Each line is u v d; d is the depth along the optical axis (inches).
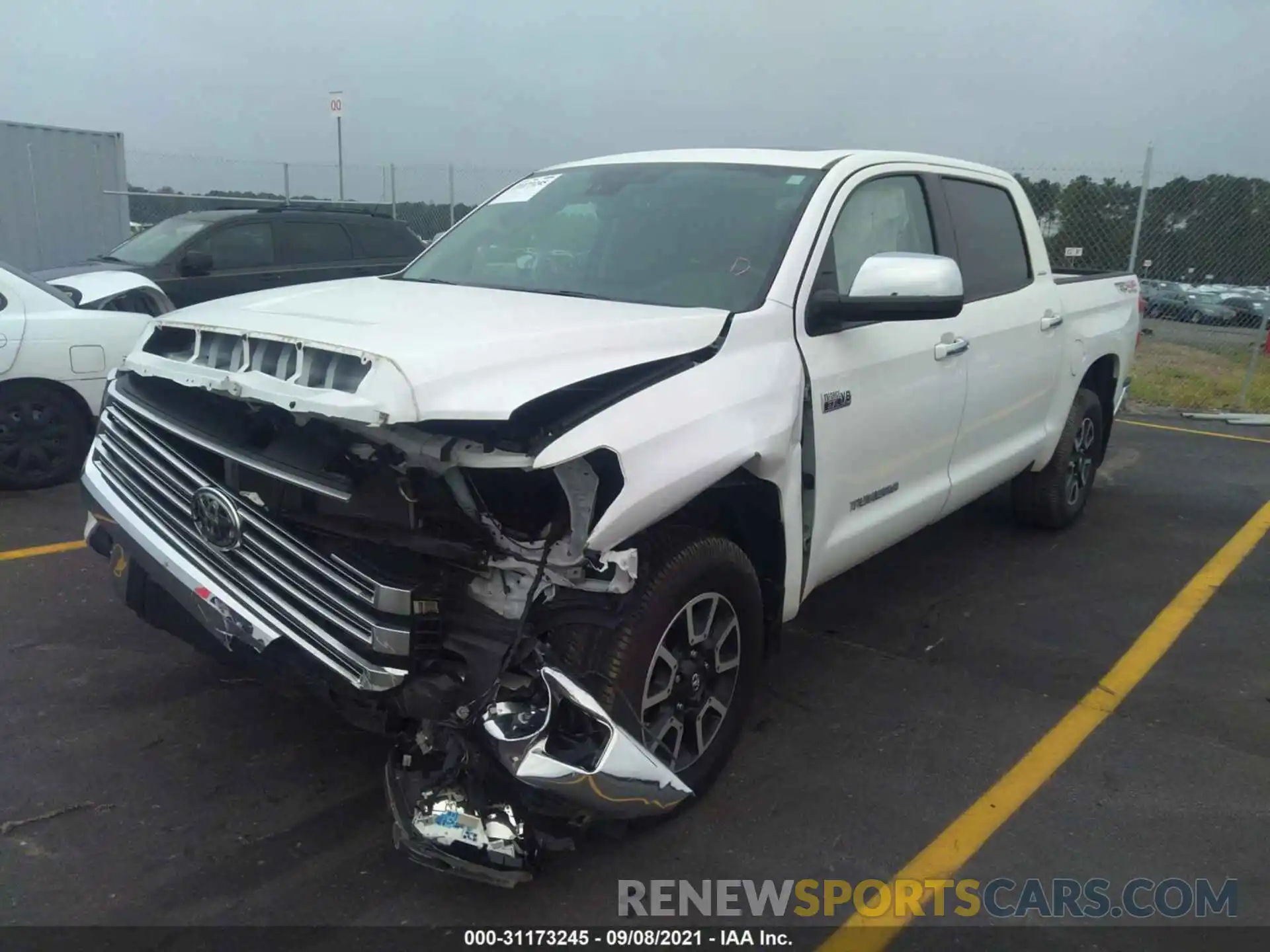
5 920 104.8
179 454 118.0
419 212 591.8
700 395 116.3
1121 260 498.0
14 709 145.8
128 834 119.5
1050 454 224.5
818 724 151.6
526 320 117.4
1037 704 159.9
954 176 184.5
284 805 126.4
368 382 97.0
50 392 255.4
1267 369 514.6
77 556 206.7
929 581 211.6
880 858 121.1
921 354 159.5
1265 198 498.6
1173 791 136.8
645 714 118.7
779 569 134.9
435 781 105.1
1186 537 246.4
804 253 140.1
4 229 511.2
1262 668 175.2
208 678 157.0
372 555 105.9
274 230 402.6
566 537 105.7
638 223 153.4
